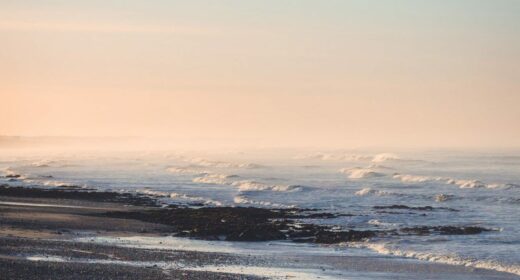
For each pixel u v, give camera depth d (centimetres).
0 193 6838
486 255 3438
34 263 2823
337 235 4106
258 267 3098
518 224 4509
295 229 4356
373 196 6575
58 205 5841
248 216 4981
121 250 3394
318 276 2934
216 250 3628
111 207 5756
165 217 4869
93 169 11119
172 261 3136
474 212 5238
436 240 3906
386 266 3209
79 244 3531
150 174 9912
